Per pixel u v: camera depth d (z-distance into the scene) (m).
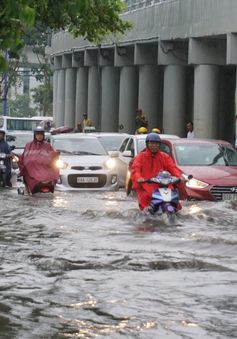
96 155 28.48
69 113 68.06
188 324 8.15
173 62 44.56
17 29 10.12
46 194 24.80
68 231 15.29
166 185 17.34
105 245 13.37
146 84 49.72
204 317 8.42
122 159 28.45
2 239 14.23
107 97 57.94
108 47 54.50
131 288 9.84
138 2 48.25
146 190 17.44
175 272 10.90
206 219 17.11
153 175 17.73
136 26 47.81
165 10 43.03
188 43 42.03
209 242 13.58
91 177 26.91
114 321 8.27
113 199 22.94
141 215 17.34
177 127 45.38
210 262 11.60
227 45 34.94
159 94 52.00
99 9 34.59
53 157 25.11
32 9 9.93
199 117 40.25
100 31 36.53
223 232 15.05
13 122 48.25
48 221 16.97
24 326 8.06
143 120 41.72
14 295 9.46
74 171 26.80
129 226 16.03
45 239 14.16
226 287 9.88
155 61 49.59
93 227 15.88
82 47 59.91
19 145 35.66
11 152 30.25
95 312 8.63
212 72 40.09
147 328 8.00
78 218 17.48
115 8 35.53
